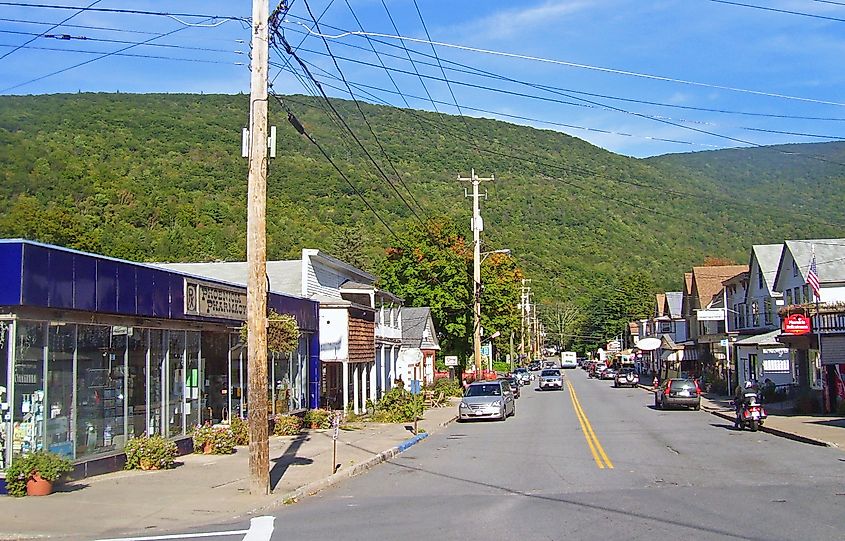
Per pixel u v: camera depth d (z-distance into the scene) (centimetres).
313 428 2961
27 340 1511
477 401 3519
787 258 4803
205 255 5544
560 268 9050
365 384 3712
